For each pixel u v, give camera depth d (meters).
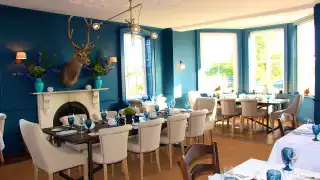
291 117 6.88
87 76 6.56
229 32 9.15
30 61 5.68
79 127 4.25
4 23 5.33
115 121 4.30
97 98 6.59
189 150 2.14
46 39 5.89
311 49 7.68
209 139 6.20
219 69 9.34
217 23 7.39
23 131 3.47
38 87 5.55
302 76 8.09
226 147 5.50
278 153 2.96
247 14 6.77
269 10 6.39
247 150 5.25
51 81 5.95
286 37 8.33
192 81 9.02
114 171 4.40
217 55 9.30
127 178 3.80
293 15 7.11
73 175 4.27
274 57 8.76
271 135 6.49
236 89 9.28
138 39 8.03
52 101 5.83
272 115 6.66
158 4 5.47
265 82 8.98
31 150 3.49
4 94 5.36
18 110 5.55
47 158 3.33
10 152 5.48
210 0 5.31
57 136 3.69
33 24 5.71
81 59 5.59
